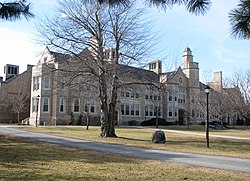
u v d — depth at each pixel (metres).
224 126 52.81
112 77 23.88
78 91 31.48
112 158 12.59
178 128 44.47
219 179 8.60
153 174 9.13
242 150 17.97
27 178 8.12
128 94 53.25
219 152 16.39
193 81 63.94
